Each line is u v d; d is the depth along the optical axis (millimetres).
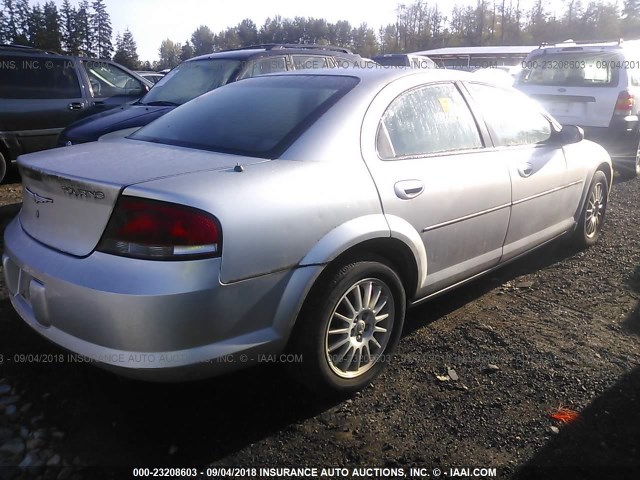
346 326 2799
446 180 3219
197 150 2898
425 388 2955
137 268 2213
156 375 2266
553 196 4227
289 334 2566
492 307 3912
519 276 4477
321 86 3236
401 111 3188
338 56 8312
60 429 2594
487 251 3680
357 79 3232
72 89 7945
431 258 3221
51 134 7723
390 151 3033
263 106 3207
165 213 2230
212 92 3738
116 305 2191
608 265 4676
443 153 3326
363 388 2943
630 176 8273
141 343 2215
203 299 2238
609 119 7754
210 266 2248
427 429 2643
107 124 6023
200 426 2646
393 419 2715
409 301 3230
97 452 2457
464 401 2844
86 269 2305
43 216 2639
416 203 3020
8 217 5895
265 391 2926
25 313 2660
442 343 3408
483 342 3422
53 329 2473
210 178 2416
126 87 8805
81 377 2992
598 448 2504
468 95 3664
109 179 2357
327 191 2639
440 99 3455
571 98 8070
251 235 2350
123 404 2789
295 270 2510
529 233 4074
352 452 2494
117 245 2277
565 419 2693
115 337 2240
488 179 3508
